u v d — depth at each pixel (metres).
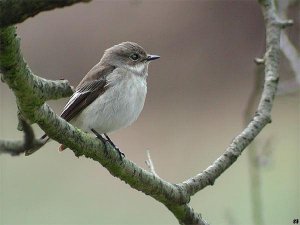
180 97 16.98
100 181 14.20
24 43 16.97
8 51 4.73
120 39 17.30
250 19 17.55
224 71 17.30
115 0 17.45
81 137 6.05
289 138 14.30
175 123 16.50
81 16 17.33
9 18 4.00
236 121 16.45
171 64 17.34
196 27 17.67
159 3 17.69
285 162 13.68
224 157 7.00
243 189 13.60
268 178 13.28
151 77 17.19
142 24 17.55
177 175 14.95
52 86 5.29
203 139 15.98
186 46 17.53
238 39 17.48
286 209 12.51
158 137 16.05
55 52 17.02
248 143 7.15
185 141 15.91
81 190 13.81
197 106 16.81
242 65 17.23
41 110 5.43
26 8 3.98
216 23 17.62
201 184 6.86
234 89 17.06
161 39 17.44
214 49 17.42
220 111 16.78
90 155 6.25
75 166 14.38
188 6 17.75
